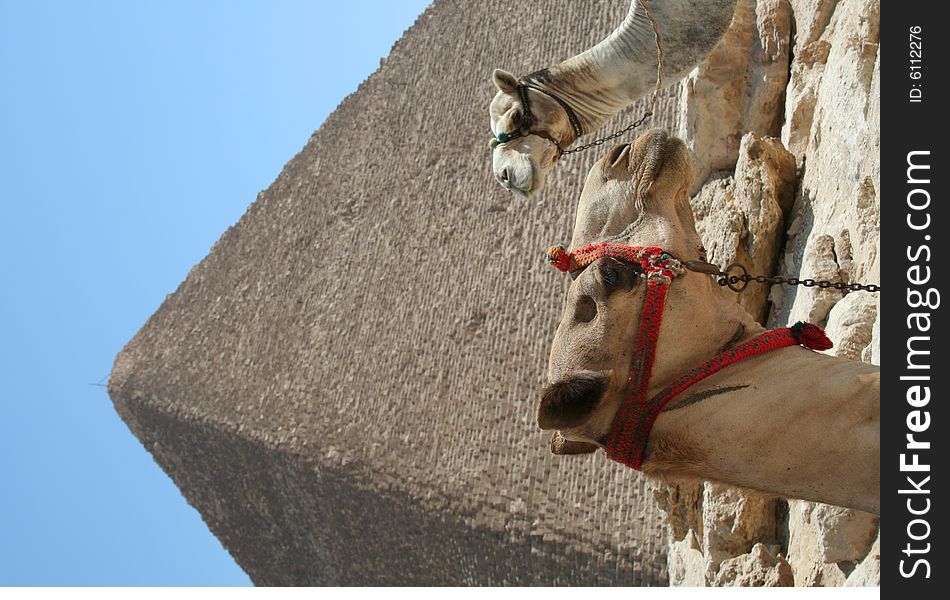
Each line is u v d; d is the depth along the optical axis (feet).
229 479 174.91
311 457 144.66
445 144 150.30
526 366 115.44
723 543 31.45
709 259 32.09
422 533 119.34
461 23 156.25
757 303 30.66
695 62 26.73
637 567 83.87
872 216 23.95
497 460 110.42
